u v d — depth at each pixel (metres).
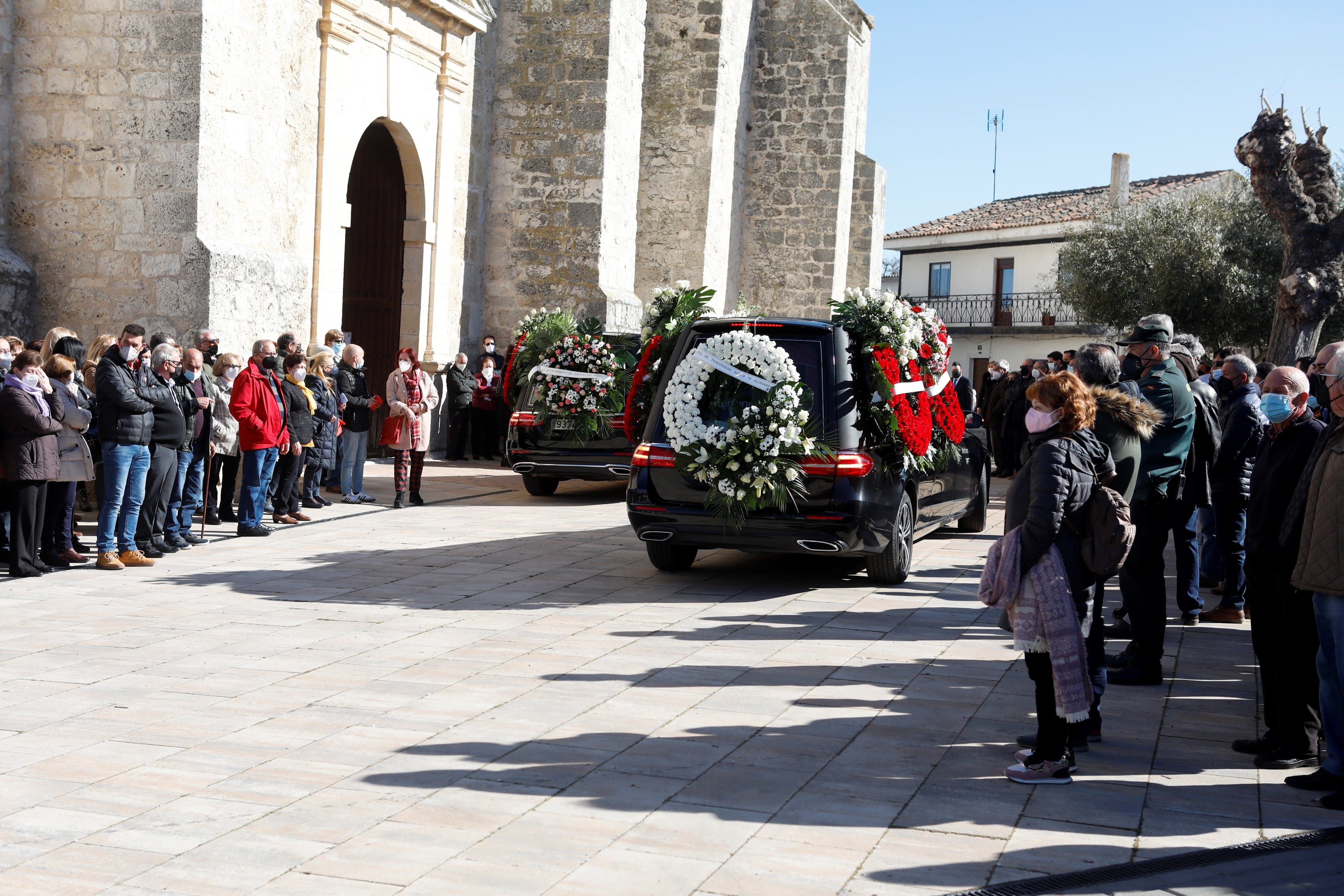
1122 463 5.41
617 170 20.47
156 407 9.34
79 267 12.63
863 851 4.00
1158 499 6.29
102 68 12.47
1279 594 5.15
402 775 4.64
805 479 8.46
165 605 7.69
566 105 19.89
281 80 13.94
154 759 4.76
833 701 5.86
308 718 5.35
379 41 16.56
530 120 20.06
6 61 12.59
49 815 4.15
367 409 13.35
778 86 27.94
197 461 10.26
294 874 3.70
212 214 12.69
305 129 15.07
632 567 9.70
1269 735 5.26
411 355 13.23
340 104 15.64
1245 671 6.77
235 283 12.77
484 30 19.16
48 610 7.43
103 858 3.79
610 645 6.91
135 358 9.09
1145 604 6.39
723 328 8.95
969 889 3.71
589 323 14.22
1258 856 4.05
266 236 13.79
